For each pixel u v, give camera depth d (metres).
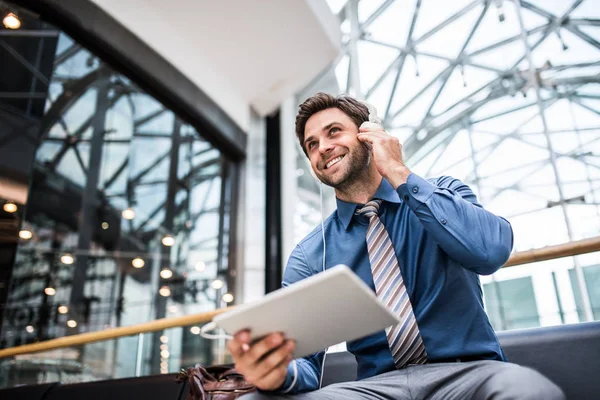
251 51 4.66
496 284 2.99
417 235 1.18
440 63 4.03
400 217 1.23
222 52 4.71
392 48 4.36
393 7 4.39
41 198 4.59
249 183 5.22
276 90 5.17
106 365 2.85
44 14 3.39
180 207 5.09
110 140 4.74
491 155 3.63
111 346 2.87
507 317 2.89
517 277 2.87
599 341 1.25
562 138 3.26
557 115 3.31
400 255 1.18
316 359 1.15
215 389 1.49
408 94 4.21
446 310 1.10
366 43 4.59
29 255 4.34
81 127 4.51
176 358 2.88
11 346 3.96
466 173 3.75
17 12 3.26
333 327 0.86
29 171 3.13
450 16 3.99
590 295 2.37
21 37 3.26
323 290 0.74
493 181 3.58
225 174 5.27
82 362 3.04
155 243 5.08
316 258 1.31
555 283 2.58
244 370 0.86
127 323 4.83
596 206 3.00
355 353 1.21
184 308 4.88
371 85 4.47
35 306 4.24
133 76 4.12
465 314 1.08
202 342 3.09
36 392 2.14
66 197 4.77
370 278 1.21
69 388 2.10
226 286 4.85
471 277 1.14
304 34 4.43
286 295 0.74
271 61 4.77
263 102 5.38
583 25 3.27
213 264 4.96
